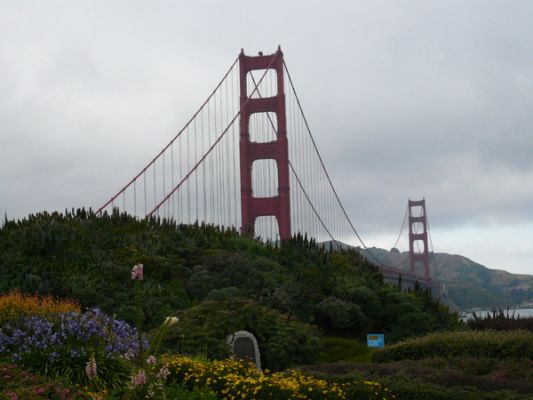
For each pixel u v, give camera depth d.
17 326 14.38
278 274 33.72
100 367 13.10
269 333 22.81
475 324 28.80
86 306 25.72
